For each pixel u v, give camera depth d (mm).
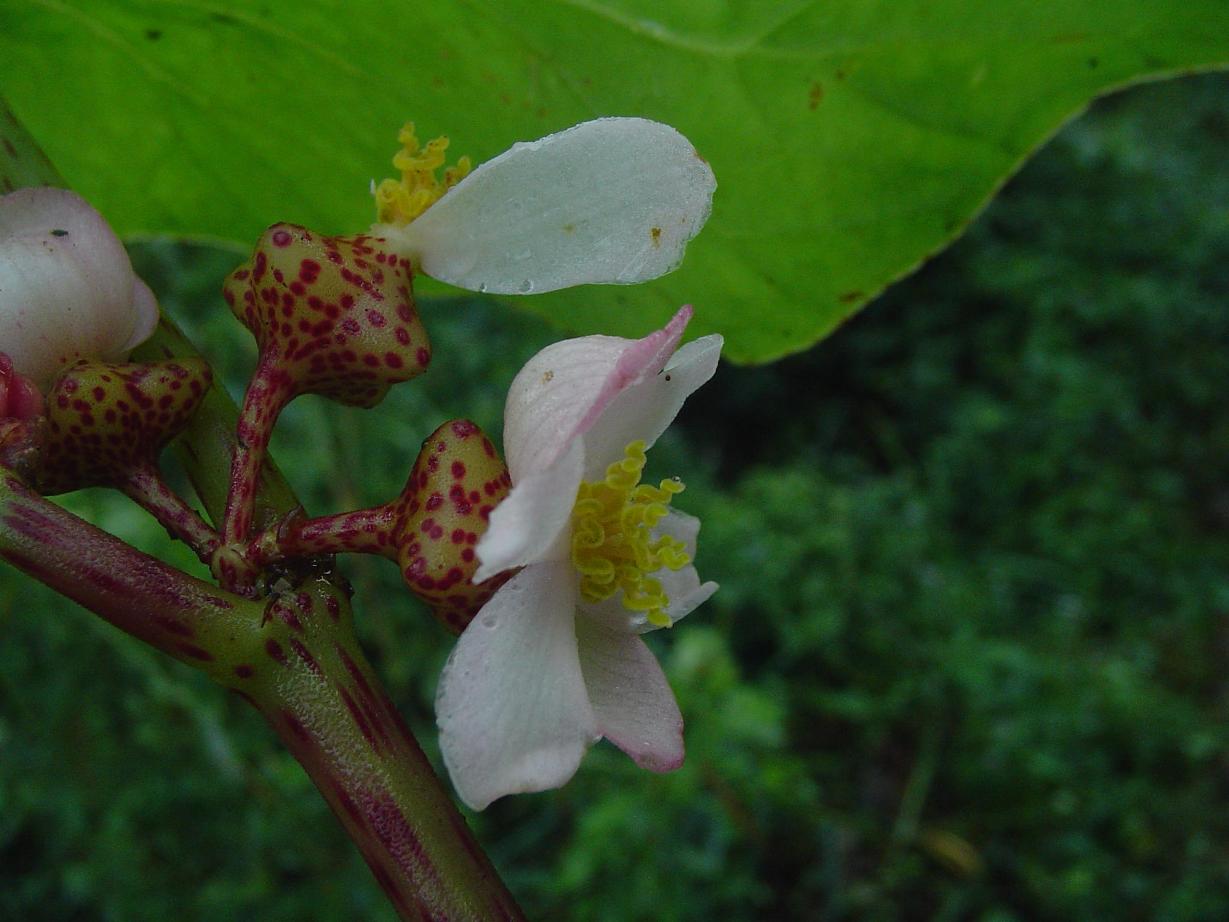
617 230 78
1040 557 747
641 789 465
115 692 420
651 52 110
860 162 113
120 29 116
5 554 66
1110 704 602
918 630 636
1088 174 932
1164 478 782
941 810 577
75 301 76
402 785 69
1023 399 817
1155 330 854
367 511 72
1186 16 96
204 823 417
